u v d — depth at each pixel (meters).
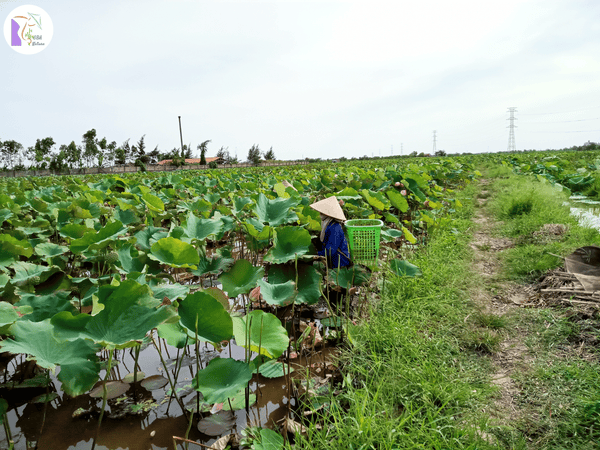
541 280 4.18
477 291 4.17
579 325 3.05
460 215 8.30
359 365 2.74
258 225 4.09
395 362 2.68
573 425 2.10
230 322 2.08
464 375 2.62
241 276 3.13
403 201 5.48
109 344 1.80
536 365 2.71
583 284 3.53
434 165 14.99
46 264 4.34
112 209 6.51
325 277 4.02
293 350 3.18
